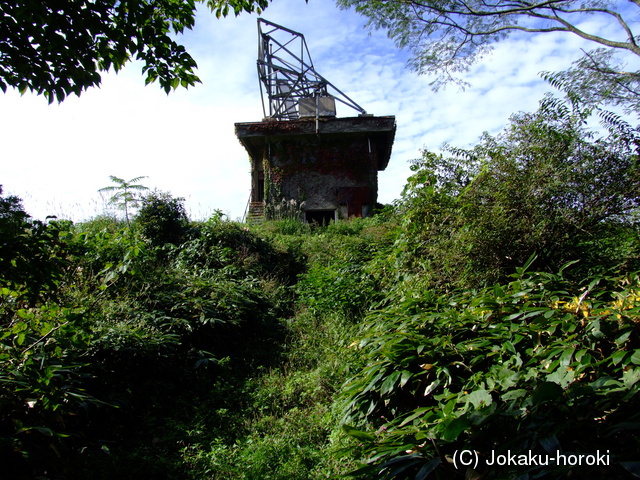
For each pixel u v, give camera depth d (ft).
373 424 12.59
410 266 19.08
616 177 14.58
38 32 10.93
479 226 15.60
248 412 16.46
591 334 10.27
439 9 27.20
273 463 12.91
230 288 26.11
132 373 16.81
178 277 25.63
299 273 36.78
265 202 60.54
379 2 27.37
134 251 19.01
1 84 11.66
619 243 15.61
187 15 14.25
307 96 69.00
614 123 15.07
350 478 10.75
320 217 64.59
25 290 10.84
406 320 14.40
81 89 12.39
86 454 12.51
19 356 11.65
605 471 7.12
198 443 14.11
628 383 8.52
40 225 9.93
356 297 23.41
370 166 61.05
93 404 14.10
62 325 11.71
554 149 15.43
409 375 11.66
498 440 8.71
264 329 25.26
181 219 37.42
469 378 11.05
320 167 60.95
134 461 12.92
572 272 15.56
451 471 8.42
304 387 17.58
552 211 15.24
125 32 12.53
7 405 11.07
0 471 10.11
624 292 11.74
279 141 61.46
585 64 24.54
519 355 10.87
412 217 18.47
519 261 15.61
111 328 16.88
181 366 19.08
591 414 8.25
